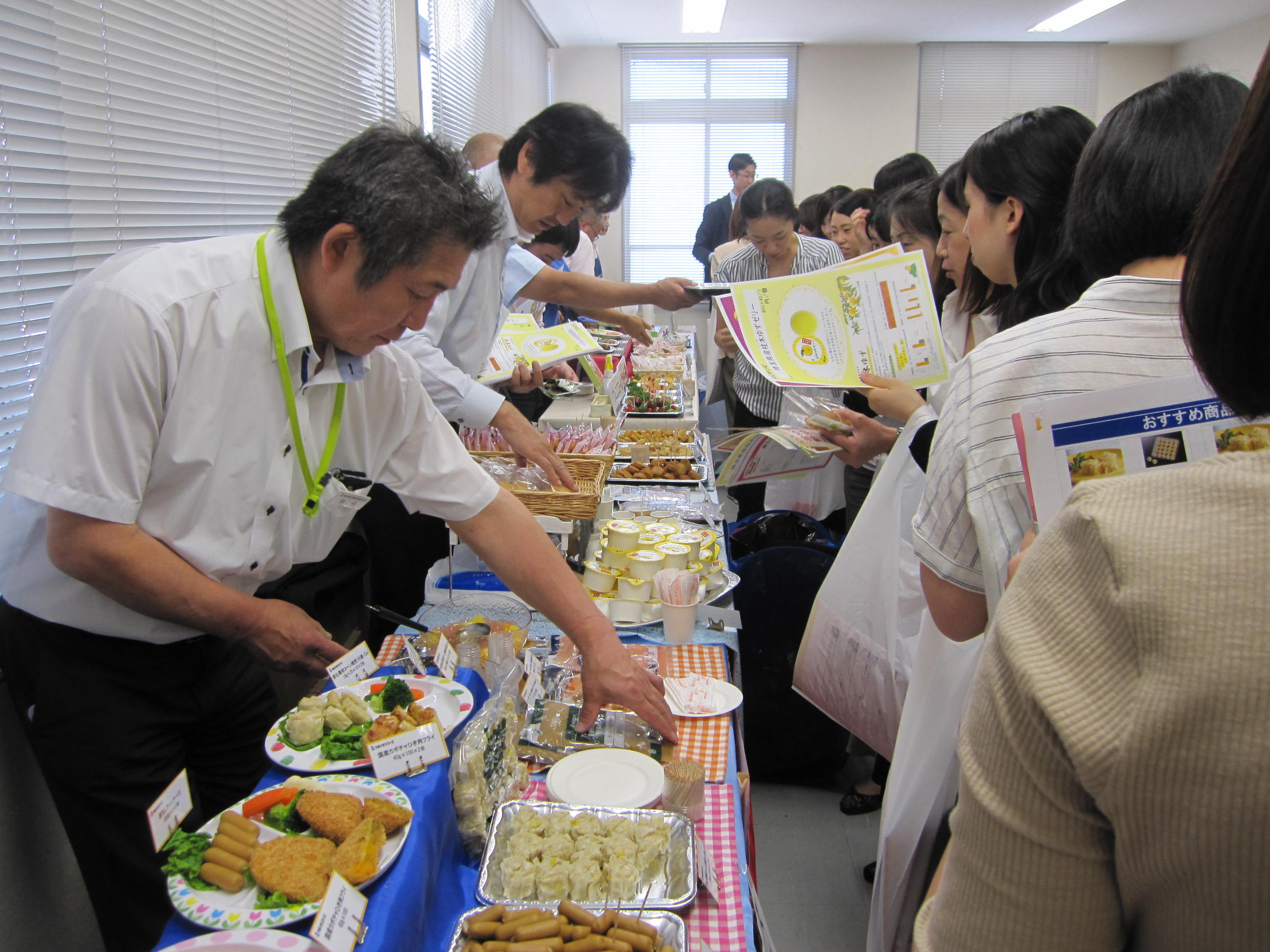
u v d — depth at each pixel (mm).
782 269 3529
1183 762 371
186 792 898
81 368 1021
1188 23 7691
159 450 1098
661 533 1906
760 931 1075
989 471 985
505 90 6184
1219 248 406
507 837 1032
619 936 868
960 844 502
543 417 2730
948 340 1860
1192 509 394
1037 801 447
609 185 1979
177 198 2152
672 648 1586
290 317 1107
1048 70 8609
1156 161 885
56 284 1712
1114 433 756
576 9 7070
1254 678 353
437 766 1050
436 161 1073
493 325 2225
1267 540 366
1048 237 1261
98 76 1823
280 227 1114
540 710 1334
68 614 1199
